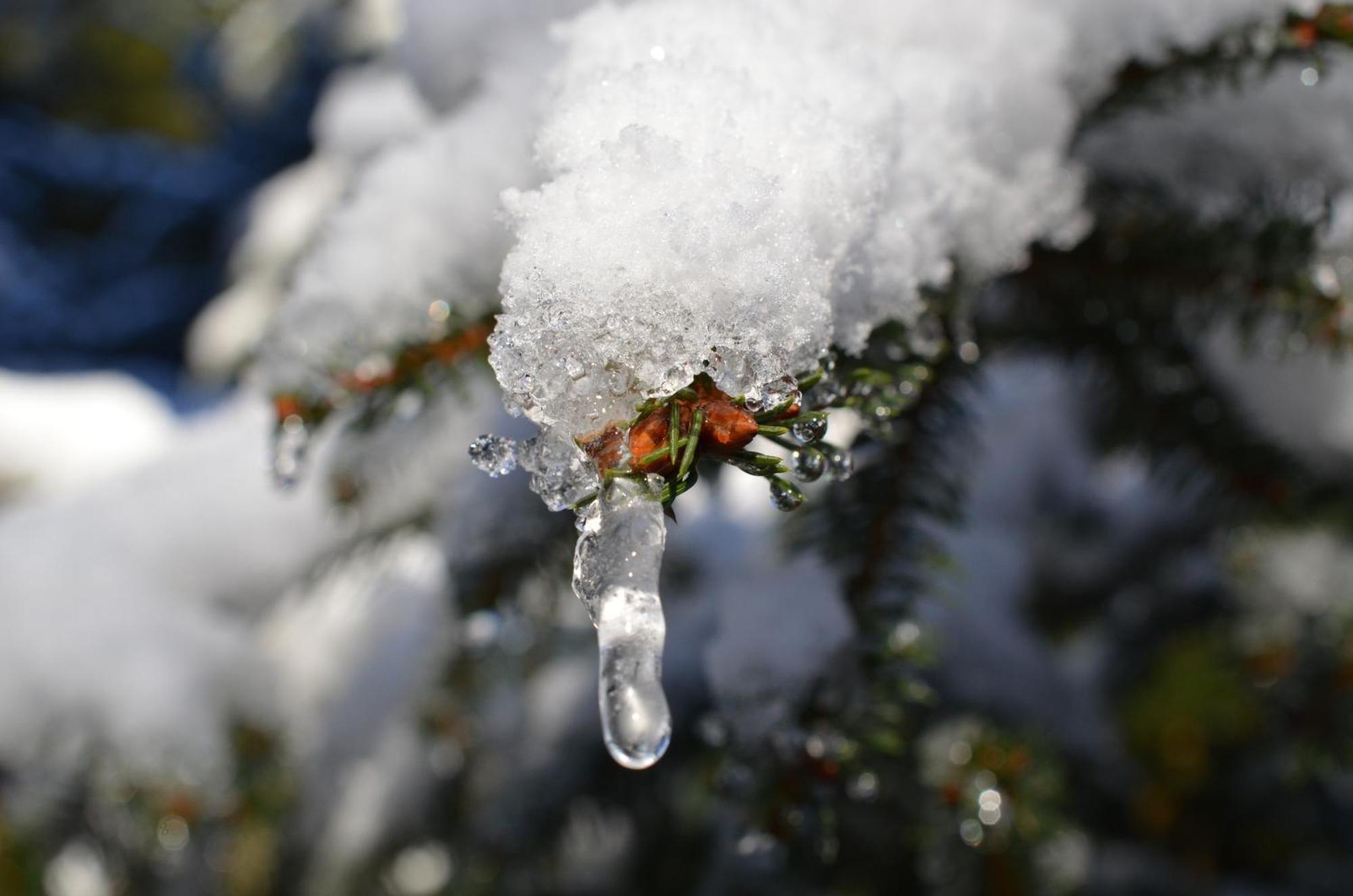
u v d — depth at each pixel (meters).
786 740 0.39
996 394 0.79
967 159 0.37
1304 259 0.41
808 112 0.34
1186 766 0.78
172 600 0.65
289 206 1.16
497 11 0.44
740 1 0.36
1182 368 0.49
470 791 0.65
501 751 0.65
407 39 0.48
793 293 0.32
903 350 0.37
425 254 0.39
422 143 0.41
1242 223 0.42
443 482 0.51
